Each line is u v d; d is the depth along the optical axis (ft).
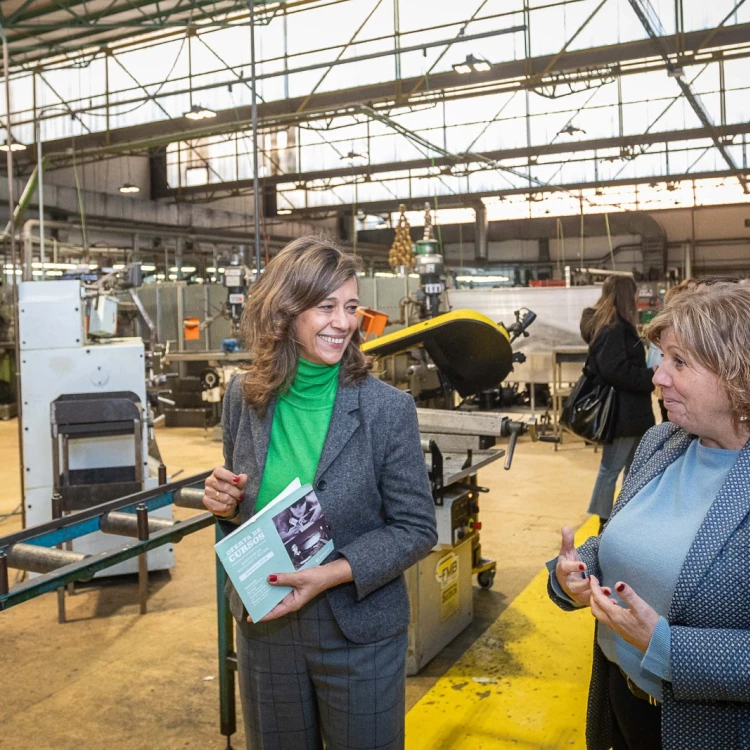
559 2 33.32
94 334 13.05
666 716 3.62
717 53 32.04
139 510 5.22
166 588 11.55
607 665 4.52
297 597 3.97
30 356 11.21
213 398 26.08
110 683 8.55
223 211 62.85
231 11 29.58
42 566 4.85
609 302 10.70
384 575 4.11
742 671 3.30
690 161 52.75
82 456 11.20
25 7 28.04
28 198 15.80
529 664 8.71
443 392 10.14
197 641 9.66
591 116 47.75
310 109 35.37
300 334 4.24
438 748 7.04
